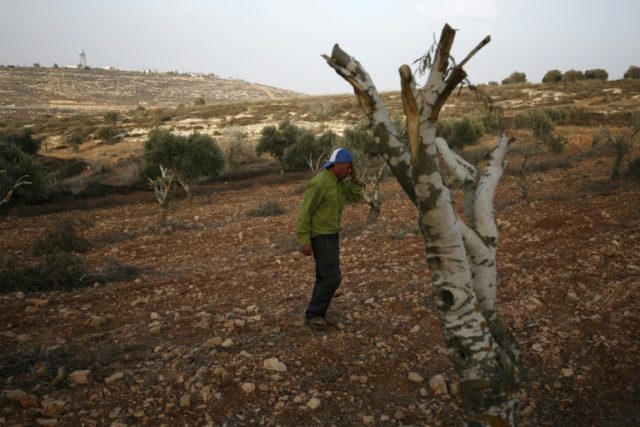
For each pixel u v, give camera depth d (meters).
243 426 3.24
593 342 4.34
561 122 33.81
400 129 14.73
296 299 5.78
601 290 5.42
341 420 3.34
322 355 4.16
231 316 5.21
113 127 49.69
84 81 157.25
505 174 18.05
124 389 3.63
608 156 20.55
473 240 2.38
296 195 18.88
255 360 4.05
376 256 7.74
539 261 6.58
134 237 11.59
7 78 144.88
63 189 22.62
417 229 9.66
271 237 10.34
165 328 4.96
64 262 7.34
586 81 60.16
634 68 62.91
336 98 64.44
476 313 2.19
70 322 5.33
